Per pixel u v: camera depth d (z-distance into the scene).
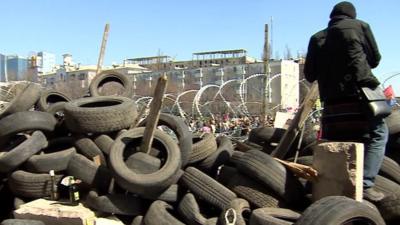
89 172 7.03
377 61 5.66
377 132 5.59
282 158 6.69
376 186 6.21
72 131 7.98
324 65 5.78
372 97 5.41
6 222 5.85
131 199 6.65
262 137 8.00
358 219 4.37
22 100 8.58
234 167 7.20
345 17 5.70
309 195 6.04
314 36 6.00
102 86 11.05
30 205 6.79
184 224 6.19
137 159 6.85
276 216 5.39
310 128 8.01
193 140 8.29
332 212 4.28
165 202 6.67
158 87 6.64
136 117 8.38
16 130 8.05
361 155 5.18
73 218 6.29
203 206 6.55
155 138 7.05
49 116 8.44
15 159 7.46
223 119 28.77
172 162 6.71
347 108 5.59
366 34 5.54
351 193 5.13
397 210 5.80
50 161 7.45
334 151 5.37
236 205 5.78
